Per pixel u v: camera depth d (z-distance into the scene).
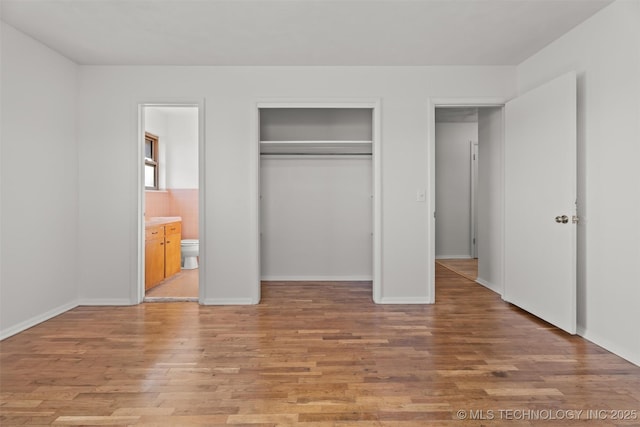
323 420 1.89
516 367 2.48
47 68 3.52
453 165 6.81
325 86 4.05
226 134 4.03
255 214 4.04
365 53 3.70
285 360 2.60
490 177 4.61
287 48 3.57
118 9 2.83
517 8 2.82
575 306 3.00
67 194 3.82
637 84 2.52
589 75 2.97
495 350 2.76
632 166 2.57
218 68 4.02
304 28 3.15
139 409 1.99
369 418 1.91
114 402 2.06
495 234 4.50
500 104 4.07
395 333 3.13
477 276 5.33
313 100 4.04
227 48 3.56
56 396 2.12
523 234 3.70
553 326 3.29
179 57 3.78
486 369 2.45
